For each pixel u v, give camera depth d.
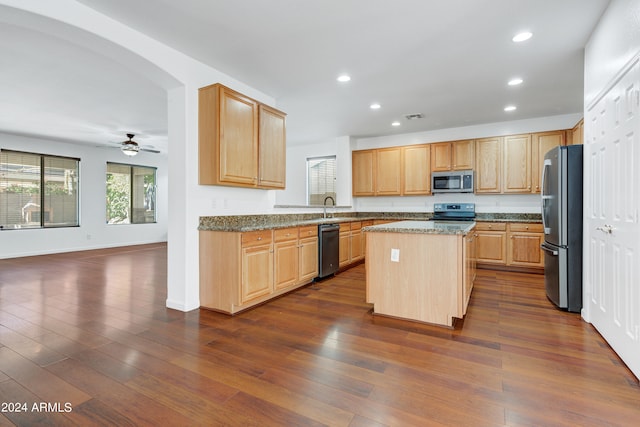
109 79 3.56
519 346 2.31
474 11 2.31
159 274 4.75
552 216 3.27
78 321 2.81
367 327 2.69
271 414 1.57
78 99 4.21
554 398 1.68
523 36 2.65
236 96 3.19
